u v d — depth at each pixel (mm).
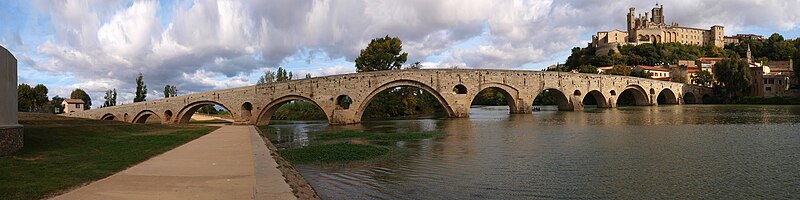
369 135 51000
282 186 17203
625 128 51062
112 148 31297
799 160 26484
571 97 100875
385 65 104688
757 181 20828
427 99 136250
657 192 18953
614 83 114562
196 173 20250
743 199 17625
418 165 27156
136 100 139875
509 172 24188
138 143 35750
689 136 40906
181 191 15961
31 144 30000
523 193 19156
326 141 46125
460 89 89250
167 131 53594
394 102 111000
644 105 128750
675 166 25109
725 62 144875
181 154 28453
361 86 77500
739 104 134750
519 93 91562
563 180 21781
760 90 143375
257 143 37094
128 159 24766
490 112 112938
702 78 164625
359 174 24375
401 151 34438
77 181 17500
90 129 43719
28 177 17906
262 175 19797
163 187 16703
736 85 141500
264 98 80438
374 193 19500
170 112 89938
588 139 40188
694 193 18688
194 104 86500
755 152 30031
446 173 24188
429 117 96062
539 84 94812
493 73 88000
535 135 45156
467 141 40969
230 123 95500
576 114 85125
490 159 29141
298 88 78750
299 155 32844
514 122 66375
